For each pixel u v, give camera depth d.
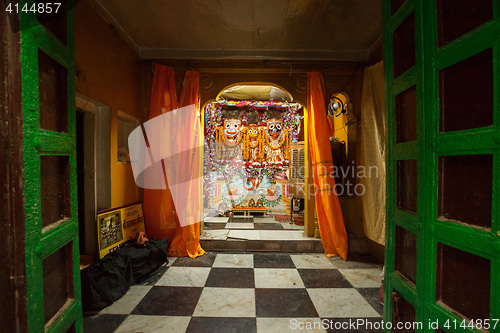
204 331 1.93
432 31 1.00
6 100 0.89
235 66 3.83
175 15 2.83
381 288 2.32
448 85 0.98
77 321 1.28
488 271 0.83
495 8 0.77
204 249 3.74
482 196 0.85
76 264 1.29
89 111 2.64
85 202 2.70
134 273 2.68
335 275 2.95
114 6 2.65
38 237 0.97
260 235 3.94
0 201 0.89
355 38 3.34
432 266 1.02
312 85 3.79
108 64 2.82
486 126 0.81
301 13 2.79
